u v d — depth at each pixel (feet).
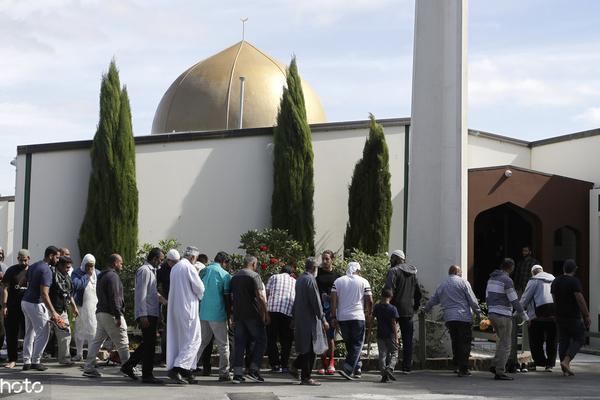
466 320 49.78
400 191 79.36
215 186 76.48
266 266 64.03
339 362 52.90
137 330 62.90
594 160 80.74
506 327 48.60
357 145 79.15
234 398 38.27
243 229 76.38
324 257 50.67
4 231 106.73
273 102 104.94
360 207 75.66
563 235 81.25
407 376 49.49
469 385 45.21
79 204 74.28
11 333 50.19
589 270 75.66
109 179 72.33
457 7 60.44
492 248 82.38
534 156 88.99
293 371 47.01
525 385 45.65
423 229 61.26
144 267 43.60
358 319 47.09
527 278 71.51
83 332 53.06
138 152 75.41
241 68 107.14
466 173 60.34
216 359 53.47
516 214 82.12
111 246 71.56
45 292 47.47
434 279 60.59
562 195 75.87
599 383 47.37
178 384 43.16
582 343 51.26
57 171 74.59
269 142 77.10
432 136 61.36
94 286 53.62
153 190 75.51
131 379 45.03
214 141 76.74
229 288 45.50
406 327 50.06
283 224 74.59
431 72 61.62
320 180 78.43
